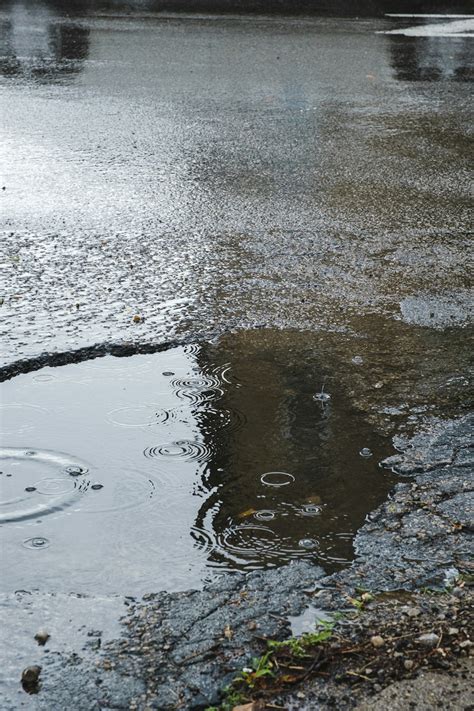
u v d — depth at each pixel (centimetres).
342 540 376
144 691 297
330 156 982
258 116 1141
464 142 1046
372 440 451
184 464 430
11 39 1595
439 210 820
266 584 348
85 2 1958
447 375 520
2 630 323
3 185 870
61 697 294
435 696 294
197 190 866
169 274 666
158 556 366
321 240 741
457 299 633
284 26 1783
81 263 684
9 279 650
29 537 378
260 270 677
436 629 323
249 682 301
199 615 331
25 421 469
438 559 362
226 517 392
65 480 418
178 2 1947
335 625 325
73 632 322
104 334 566
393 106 1205
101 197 842
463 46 1638
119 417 473
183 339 562
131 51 1515
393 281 662
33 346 547
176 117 1130
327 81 1338
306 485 413
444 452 439
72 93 1241
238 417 473
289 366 530
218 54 1504
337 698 294
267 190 869
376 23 1859
